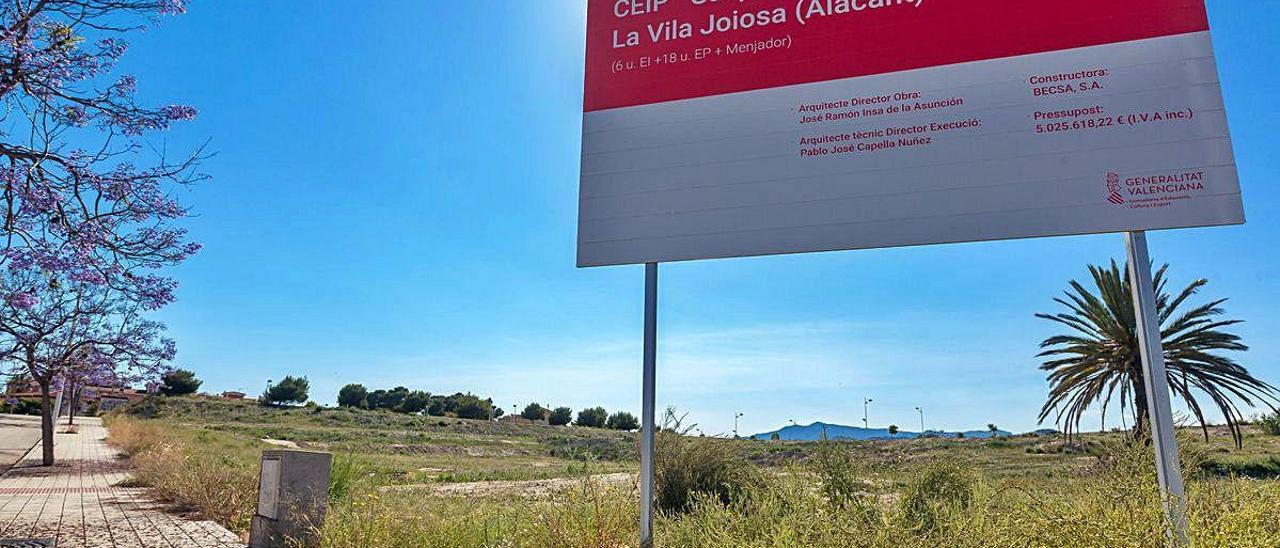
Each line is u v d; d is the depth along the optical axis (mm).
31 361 17438
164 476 13156
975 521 3881
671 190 5688
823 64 5508
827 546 3812
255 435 45688
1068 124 4844
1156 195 4582
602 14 6227
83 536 8484
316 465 7418
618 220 5773
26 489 13750
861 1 5512
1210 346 17297
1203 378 17141
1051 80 4941
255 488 10375
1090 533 3539
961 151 5027
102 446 28766
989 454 24375
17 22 7418
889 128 5230
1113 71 4828
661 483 8438
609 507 5727
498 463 33062
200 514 10031
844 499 5023
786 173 5414
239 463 16609
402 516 6266
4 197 7844
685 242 5566
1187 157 4586
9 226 7871
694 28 5926
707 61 5828
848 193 5223
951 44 5215
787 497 5211
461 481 17859
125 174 8438
